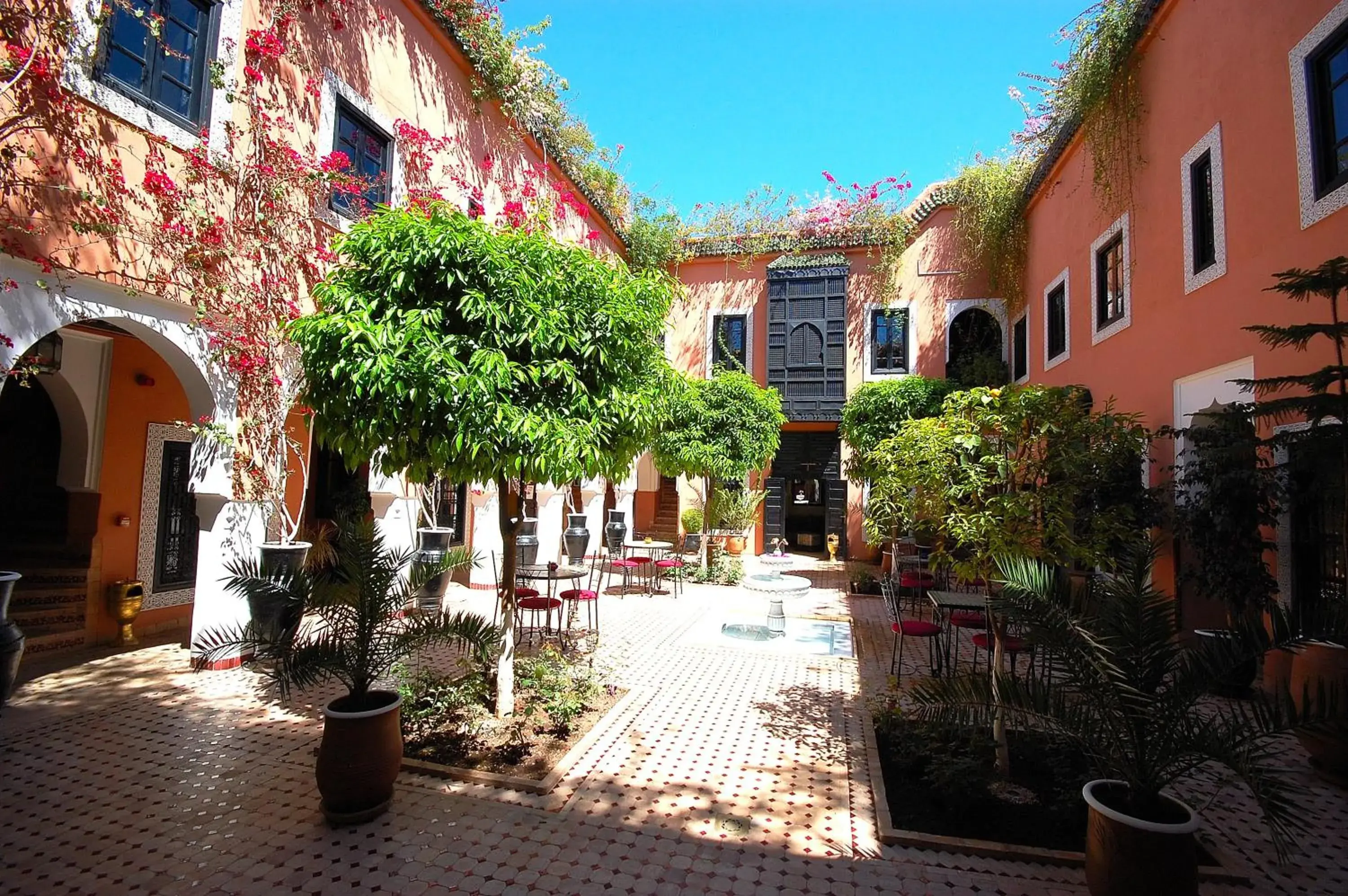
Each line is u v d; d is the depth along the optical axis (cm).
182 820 320
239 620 552
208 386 525
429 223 365
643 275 458
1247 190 559
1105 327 834
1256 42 548
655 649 666
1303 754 429
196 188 493
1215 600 601
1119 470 387
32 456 684
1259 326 414
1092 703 281
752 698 516
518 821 322
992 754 380
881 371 1372
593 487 1249
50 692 496
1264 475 462
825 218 1412
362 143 666
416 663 586
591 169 1273
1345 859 307
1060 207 1002
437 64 774
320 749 320
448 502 1016
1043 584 303
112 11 429
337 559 510
